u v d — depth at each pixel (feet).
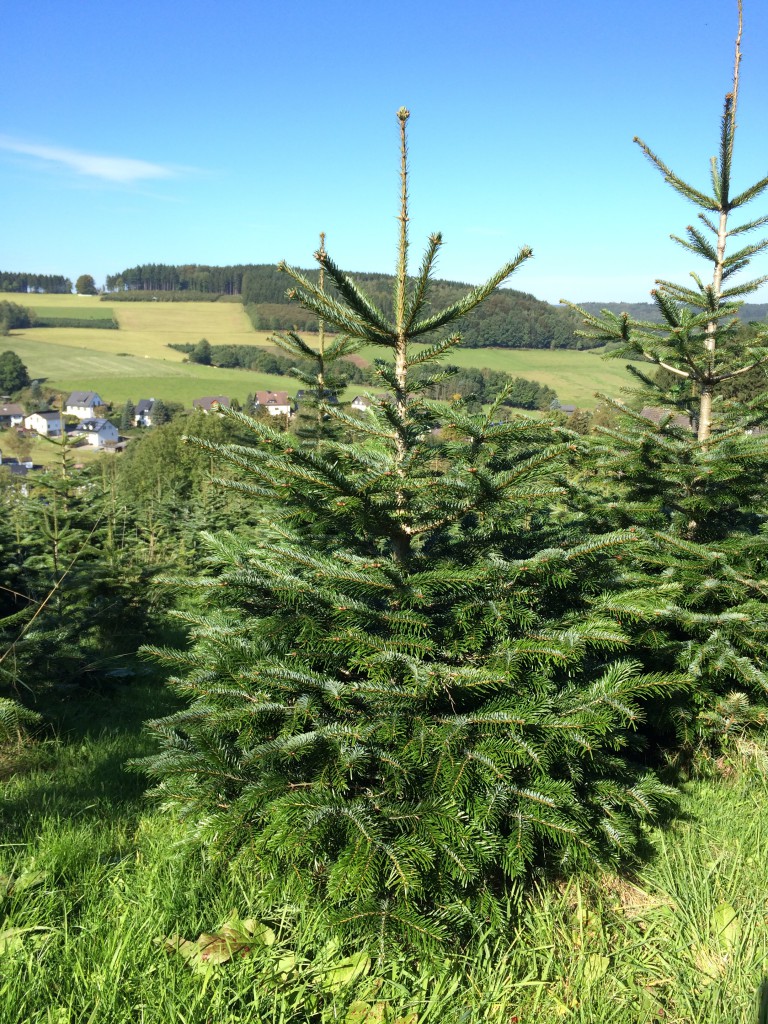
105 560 26.89
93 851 12.21
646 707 15.97
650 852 12.92
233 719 10.45
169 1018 8.52
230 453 10.25
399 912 9.59
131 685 22.98
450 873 9.96
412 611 10.86
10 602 22.43
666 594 14.38
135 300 538.06
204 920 10.57
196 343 418.72
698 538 18.79
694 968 10.28
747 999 9.63
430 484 10.54
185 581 10.73
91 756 17.10
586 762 12.19
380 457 11.83
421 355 11.52
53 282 613.93
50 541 23.21
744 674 14.88
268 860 10.19
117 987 8.86
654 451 17.48
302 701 10.67
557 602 12.95
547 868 12.04
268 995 9.09
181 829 12.80
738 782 15.44
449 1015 9.11
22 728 17.66
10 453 220.84
